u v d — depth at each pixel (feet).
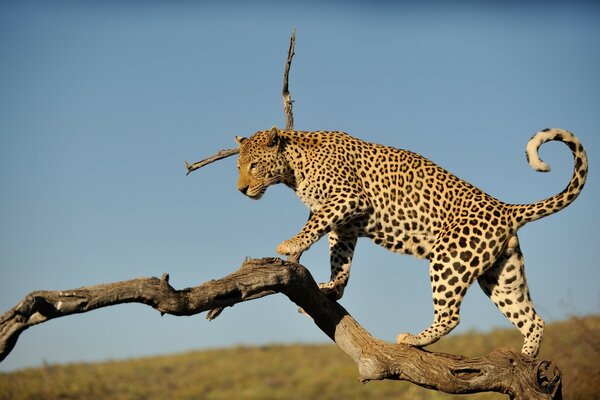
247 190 42.88
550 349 88.02
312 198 42.39
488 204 40.88
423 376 37.19
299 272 35.42
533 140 39.04
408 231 42.06
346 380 130.31
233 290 32.58
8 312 26.76
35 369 145.18
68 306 27.73
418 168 42.60
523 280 41.75
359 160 42.68
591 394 78.84
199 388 130.93
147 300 29.86
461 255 39.91
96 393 129.59
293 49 44.16
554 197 40.32
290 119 44.73
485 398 60.34
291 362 151.64
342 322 38.83
